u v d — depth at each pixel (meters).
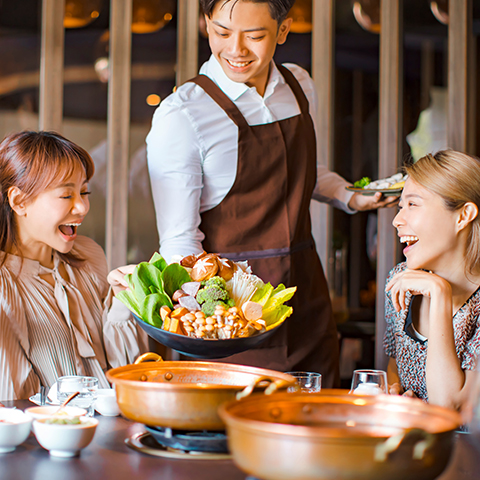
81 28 3.10
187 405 0.93
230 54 1.83
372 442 0.69
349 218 3.22
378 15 3.22
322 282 2.21
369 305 3.24
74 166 1.65
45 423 0.98
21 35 3.05
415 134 3.24
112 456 0.98
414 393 1.67
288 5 1.80
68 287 1.73
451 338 1.50
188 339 1.18
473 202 1.59
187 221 1.98
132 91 3.18
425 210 1.62
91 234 3.17
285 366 2.04
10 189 1.63
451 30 3.07
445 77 3.25
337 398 0.87
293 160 2.09
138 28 3.17
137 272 1.28
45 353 1.64
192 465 0.93
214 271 1.33
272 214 2.06
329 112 3.13
